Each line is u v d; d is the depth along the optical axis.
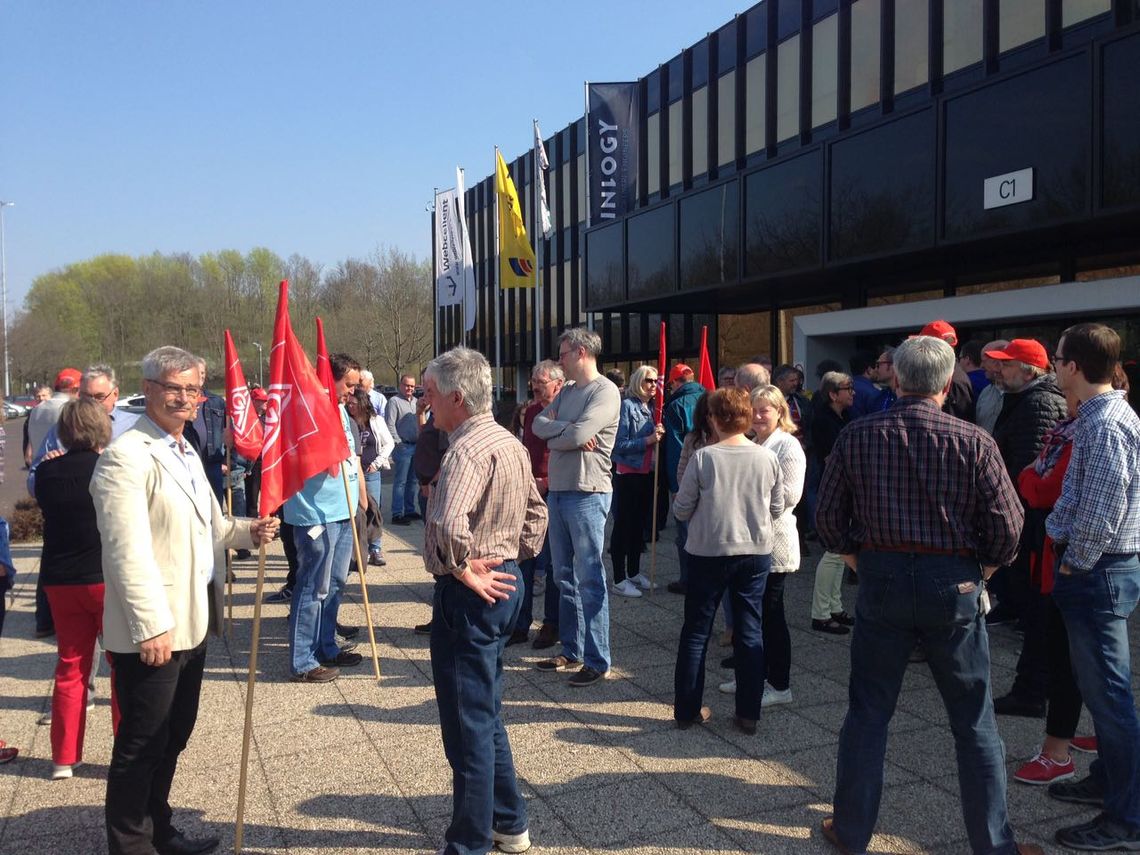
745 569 4.32
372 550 8.52
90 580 3.92
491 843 3.12
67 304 64.81
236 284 63.84
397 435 11.16
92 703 4.95
